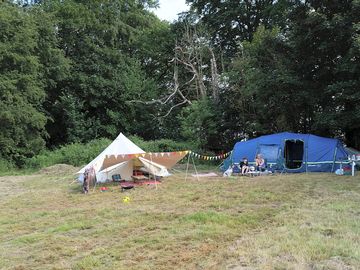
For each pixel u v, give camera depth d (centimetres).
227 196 1214
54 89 3472
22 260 693
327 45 1942
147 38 3678
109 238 806
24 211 1143
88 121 3453
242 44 2681
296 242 683
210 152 2705
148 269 611
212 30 3284
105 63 3616
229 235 778
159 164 1723
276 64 2173
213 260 634
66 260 680
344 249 635
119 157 1584
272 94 2134
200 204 1110
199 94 3083
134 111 3509
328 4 2019
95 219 981
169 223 905
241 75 2577
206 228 835
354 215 880
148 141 3139
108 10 3656
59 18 3428
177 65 3306
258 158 1881
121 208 1105
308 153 1875
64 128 3478
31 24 2895
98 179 1658
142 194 1334
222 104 2694
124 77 3566
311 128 2208
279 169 1892
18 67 2808
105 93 3484
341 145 1902
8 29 2744
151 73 3866
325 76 2075
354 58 1841
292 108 2169
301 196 1166
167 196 1266
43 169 2436
